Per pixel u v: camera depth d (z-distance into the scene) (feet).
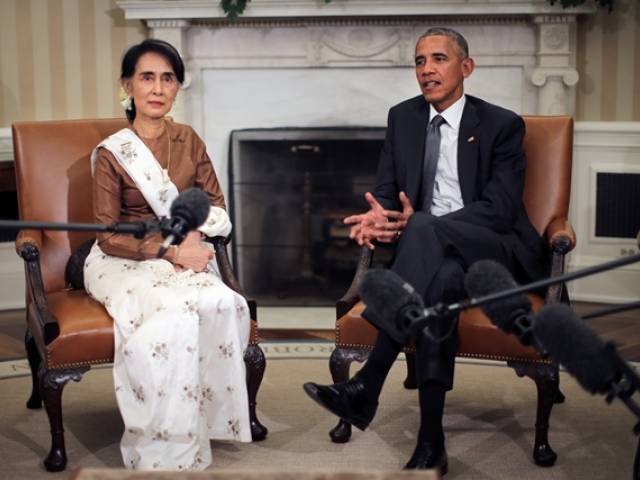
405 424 11.34
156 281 10.14
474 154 10.96
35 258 10.44
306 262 17.72
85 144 11.53
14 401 12.21
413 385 12.52
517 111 17.04
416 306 6.64
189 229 6.57
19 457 10.41
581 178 17.28
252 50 17.15
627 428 11.25
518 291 6.20
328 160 17.40
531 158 11.60
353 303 10.66
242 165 17.48
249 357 10.62
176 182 10.85
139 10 16.65
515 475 9.89
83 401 12.23
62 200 11.34
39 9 17.28
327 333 15.53
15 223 6.34
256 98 17.37
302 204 17.57
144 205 10.79
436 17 16.79
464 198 10.92
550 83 16.75
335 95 17.26
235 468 10.05
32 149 11.33
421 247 9.91
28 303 11.32
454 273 9.85
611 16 17.08
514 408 11.92
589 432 11.12
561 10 16.33
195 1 16.48
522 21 16.75
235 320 10.20
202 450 9.89
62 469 10.05
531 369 9.99
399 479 5.98
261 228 17.67
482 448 10.63
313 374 13.32
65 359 9.87
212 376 10.21
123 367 9.84
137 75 10.66
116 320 9.97
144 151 10.68
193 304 9.84
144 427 9.63
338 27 16.96
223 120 17.47
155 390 9.60
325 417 11.59
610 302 17.26
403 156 11.25
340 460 10.28
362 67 17.12
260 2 16.40
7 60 17.34
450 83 10.93
